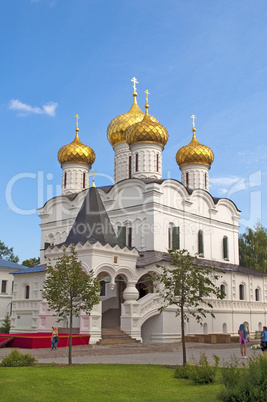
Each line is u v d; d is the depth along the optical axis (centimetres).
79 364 1889
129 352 2514
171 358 2253
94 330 2991
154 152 4516
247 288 4678
